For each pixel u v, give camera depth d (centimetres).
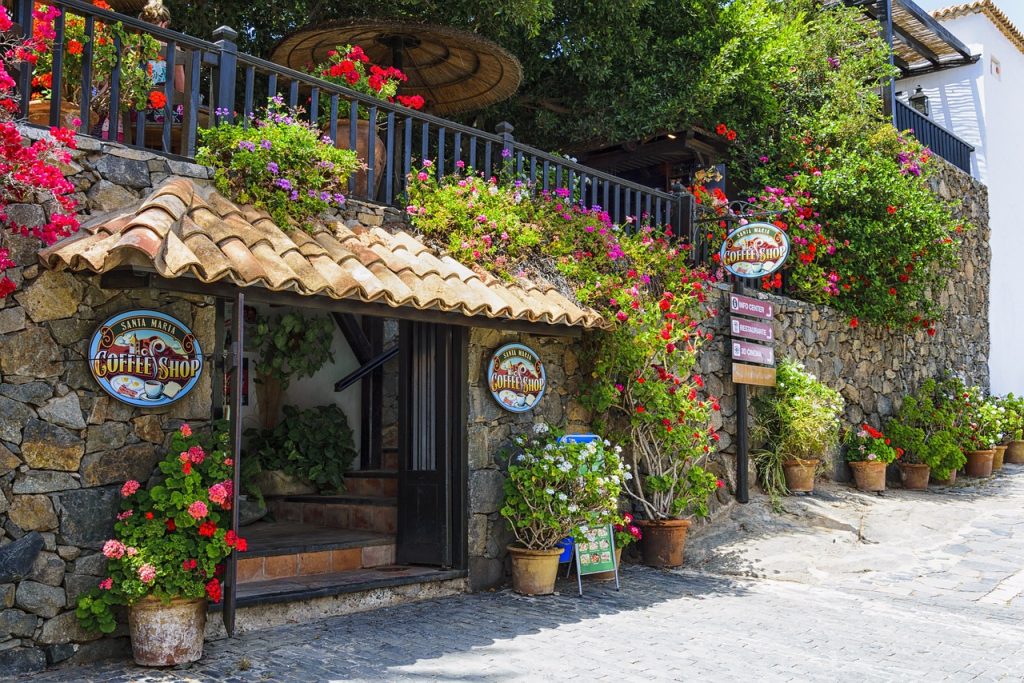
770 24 1112
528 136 1193
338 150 569
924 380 1286
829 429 946
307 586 548
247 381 805
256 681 411
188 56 550
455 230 653
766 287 988
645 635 519
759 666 458
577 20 1051
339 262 534
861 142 1131
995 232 1589
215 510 445
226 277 442
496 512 662
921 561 736
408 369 663
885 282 1130
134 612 430
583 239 748
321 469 761
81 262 412
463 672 433
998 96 1633
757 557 741
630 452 785
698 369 859
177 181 494
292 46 792
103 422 454
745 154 1123
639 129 1073
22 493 422
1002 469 1288
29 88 459
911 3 1361
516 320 621
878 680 438
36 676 413
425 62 841
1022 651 501
